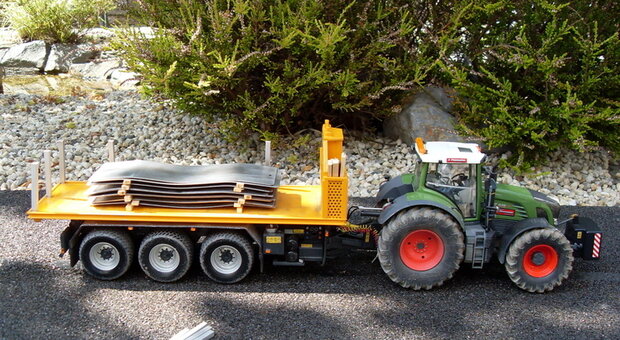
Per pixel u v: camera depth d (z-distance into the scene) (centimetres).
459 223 633
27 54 1630
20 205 844
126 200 638
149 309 598
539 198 682
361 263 711
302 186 736
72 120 1166
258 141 1061
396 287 652
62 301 609
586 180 964
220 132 1066
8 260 688
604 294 640
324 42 866
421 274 634
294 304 612
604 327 577
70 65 1630
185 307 604
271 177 675
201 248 645
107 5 1692
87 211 634
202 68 873
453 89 1040
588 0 953
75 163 977
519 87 978
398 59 994
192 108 977
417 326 575
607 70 909
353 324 577
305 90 949
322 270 691
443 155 641
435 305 614
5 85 1488
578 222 677
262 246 652
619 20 958
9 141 1061
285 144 1031
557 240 624
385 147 1059
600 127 971
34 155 1005
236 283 655
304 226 656
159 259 650
